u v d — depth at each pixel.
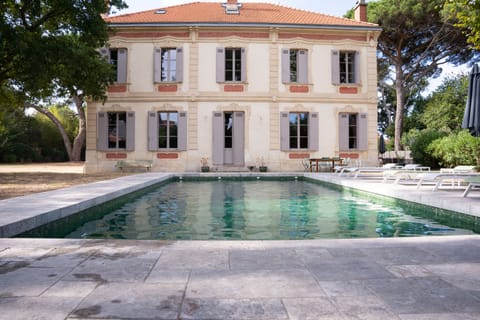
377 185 8.54
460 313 1.81
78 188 7.69
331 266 2.61
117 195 7.23
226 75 16.83
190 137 16.42
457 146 14.51
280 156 16.55
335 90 16.84
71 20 12.30
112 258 2.80
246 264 2.65
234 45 16.48
